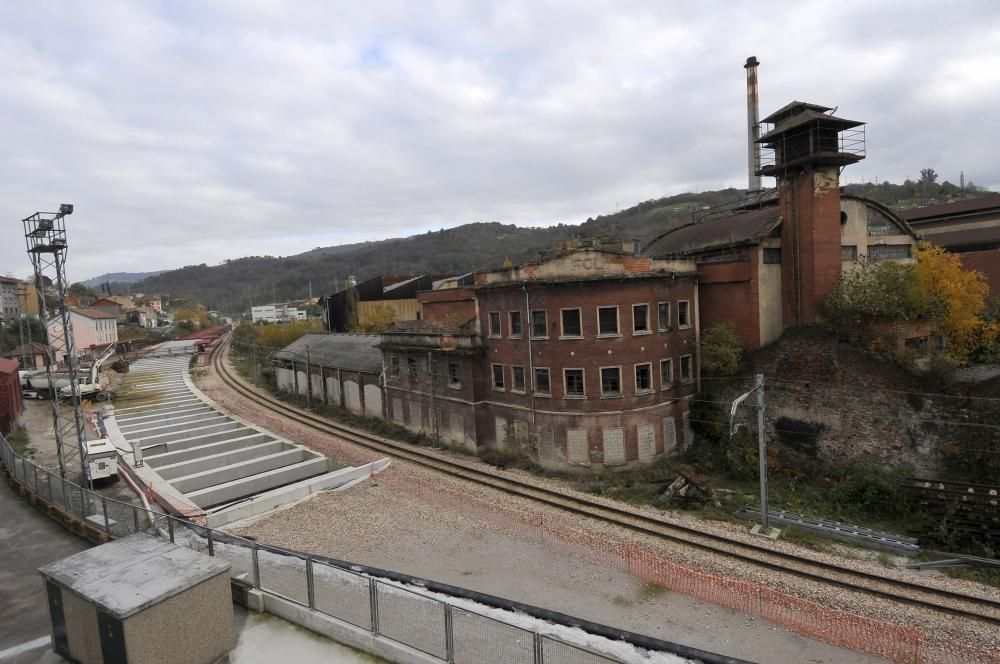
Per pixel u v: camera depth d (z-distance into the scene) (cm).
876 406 3006
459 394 3700
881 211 4022
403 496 2792
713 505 2730
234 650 1178
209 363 7662
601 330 3148
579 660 1084
